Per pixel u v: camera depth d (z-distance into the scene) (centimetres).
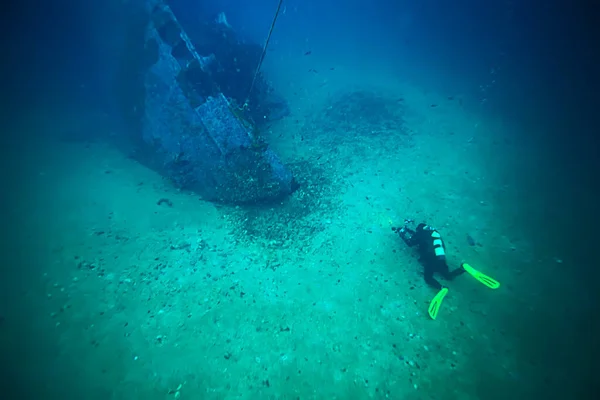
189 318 494
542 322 484
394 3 2622
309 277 570
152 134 814
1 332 444
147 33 757
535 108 1092
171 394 401
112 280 544
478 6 2158
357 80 1395
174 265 584
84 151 879
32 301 493
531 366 429
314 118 1136
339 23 2323
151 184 785
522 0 1981
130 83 874
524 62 1417
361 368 432
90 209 683
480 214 708
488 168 850
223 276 568
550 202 723
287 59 1644
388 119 1095
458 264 590
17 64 1191
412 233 571
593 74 1226
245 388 410
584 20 1620
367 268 589
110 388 403
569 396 395
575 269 564
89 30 1142
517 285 545
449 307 514
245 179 716
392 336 472
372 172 859
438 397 400
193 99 722
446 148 943
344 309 512
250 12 2525
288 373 426
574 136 935
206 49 1075
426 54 1672
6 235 592
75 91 1201
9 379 396
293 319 497
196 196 765
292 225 687
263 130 1059
